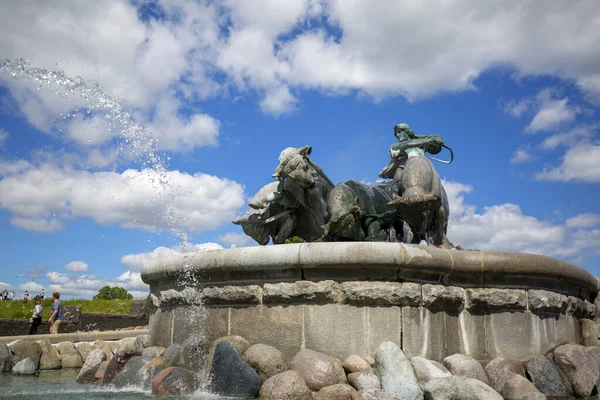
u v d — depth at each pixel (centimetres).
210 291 700
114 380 657
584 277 797
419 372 584
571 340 772
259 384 557
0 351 897
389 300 629
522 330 702
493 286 700
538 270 706
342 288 638
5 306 2658
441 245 773
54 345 1012
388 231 870
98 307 3111
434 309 660
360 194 853
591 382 639
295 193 858
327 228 793
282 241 898
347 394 538
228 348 582
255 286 668
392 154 961
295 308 647
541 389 635
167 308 774
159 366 651
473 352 678
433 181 799
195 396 566
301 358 587
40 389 642
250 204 955
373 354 621
